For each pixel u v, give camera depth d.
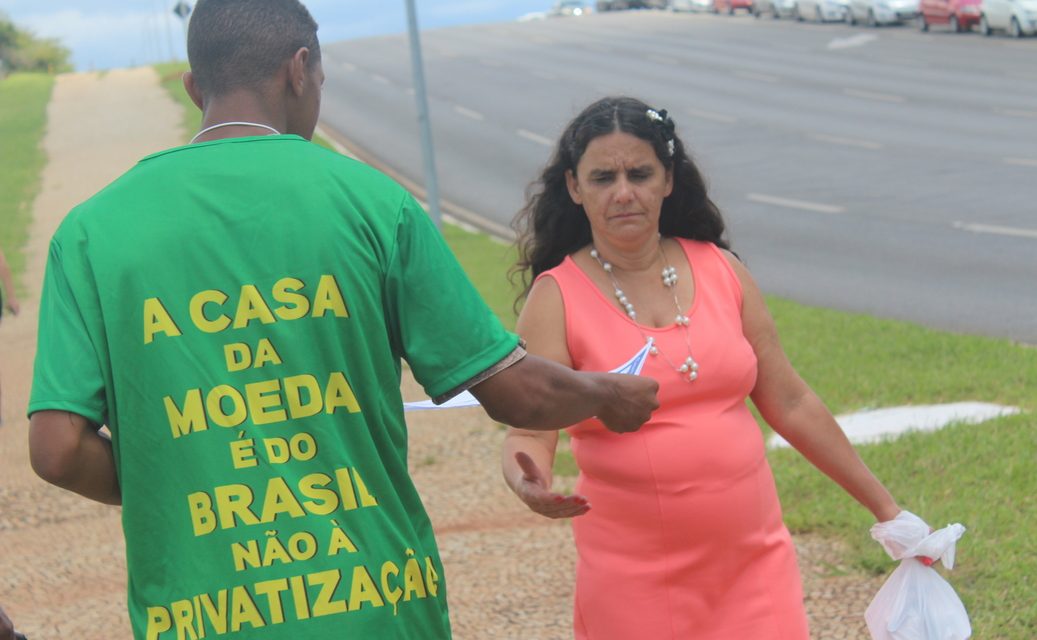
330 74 38.06
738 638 2.90
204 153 2.24
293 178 2.21
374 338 2.19
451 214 18.19
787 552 3.00
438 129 26.33
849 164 18.14
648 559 2.91
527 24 50.19
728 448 2.90
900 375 7.37
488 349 2.24
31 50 80.56
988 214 13.68
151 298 2.15
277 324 2.14
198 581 2.12
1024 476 5.25
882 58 29.58
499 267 13.45
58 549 6.24
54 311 2.19
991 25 30.80
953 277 11.00
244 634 2.10
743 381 2.95
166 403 2.14
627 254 3.01
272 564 2.11
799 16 39.91
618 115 2.97
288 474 2.13
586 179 2.99
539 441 3.05
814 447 3.08
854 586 4.55
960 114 21.50
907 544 3.01
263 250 2.16
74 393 2.14
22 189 24.47
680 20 45.53
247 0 2.35
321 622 2.10
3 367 11.04
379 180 2.25
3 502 7.14
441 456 7.13
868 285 11.06
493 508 6.12
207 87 2.34
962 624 3.00
